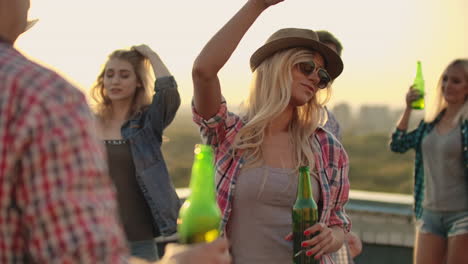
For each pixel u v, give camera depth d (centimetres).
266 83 238
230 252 231
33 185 100
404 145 454
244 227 230
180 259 122
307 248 219
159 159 362
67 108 102
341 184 244
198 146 170
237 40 220
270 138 240
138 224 352
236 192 231
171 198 359
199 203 167
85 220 100
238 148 234
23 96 101
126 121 366
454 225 420
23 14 116
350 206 493
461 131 418
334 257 290
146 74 385
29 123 100
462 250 414
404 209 483
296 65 235
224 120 237
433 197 429
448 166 421
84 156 102
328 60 245
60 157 100
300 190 224
